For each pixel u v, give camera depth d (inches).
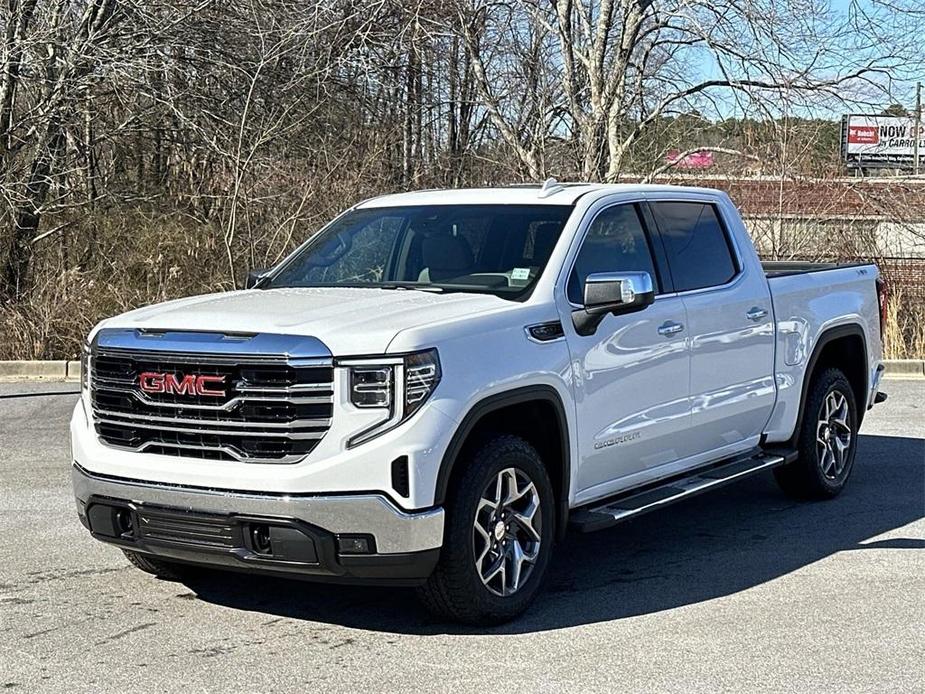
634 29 750.5
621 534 285.7
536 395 216.4
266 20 732.0
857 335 331.9
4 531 278.1
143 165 757.9
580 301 235.1
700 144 749.3
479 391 202.7
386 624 215.0
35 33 681.0
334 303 219.9
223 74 732.7
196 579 242.2
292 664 194.4
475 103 792.9
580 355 228.5
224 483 195.5
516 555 215.3
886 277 636.1
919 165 693.9
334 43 722.2
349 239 267.1
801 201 680.4
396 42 755.4
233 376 197.3
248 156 681.6
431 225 257.0
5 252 648.4
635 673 190.2
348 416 192.5
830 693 182.1
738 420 280.7
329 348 193.8
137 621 215.9
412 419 193.5
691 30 722.2
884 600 229.9
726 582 243.1
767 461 288.4
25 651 199.9
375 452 191.5
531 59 813.9
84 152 723.4
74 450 217.5
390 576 195.6
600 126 756.0
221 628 212.5
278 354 194.2
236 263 663.8
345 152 729.6
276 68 732.7
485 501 208.1
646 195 267.3
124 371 207.9
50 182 665.6
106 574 245.3
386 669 192.1
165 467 200.7
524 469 215.5
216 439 198.7
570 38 772.0
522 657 197.8
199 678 187.9
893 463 367.2
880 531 286.7
